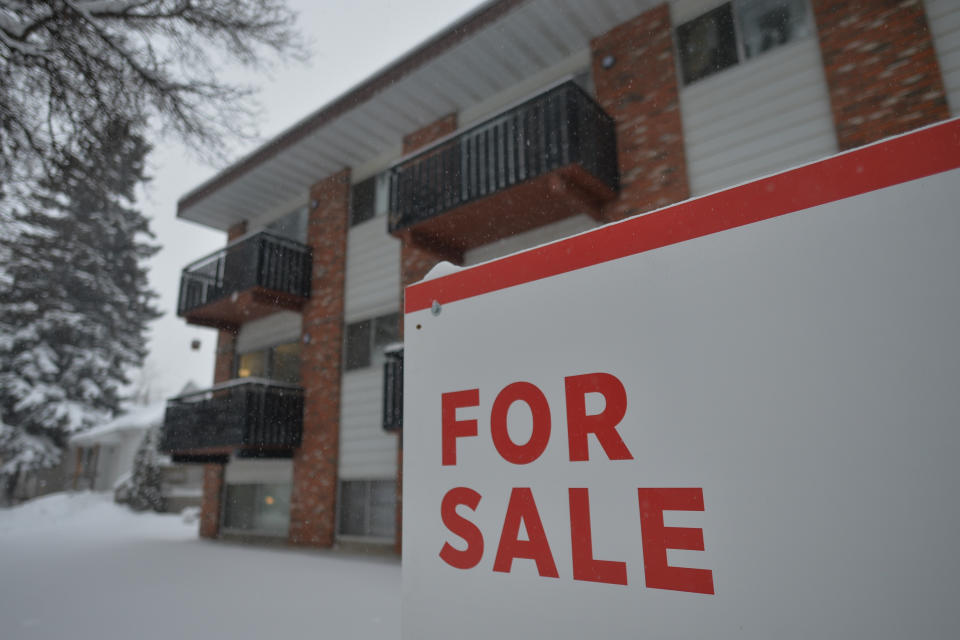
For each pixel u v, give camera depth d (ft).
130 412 99.81
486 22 28.78
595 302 4.33
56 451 86.53
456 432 4.89
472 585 4.44
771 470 3.31
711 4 25.90
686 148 24.95
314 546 35.53
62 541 44.55
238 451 36.94
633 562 3.69
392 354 30.19
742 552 3.30
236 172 43.21
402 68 32.71
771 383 3.43
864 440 3.06
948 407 2.86
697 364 3.74
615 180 26.48
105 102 26.86
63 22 23.63
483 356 4.88
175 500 72.23
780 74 23.08
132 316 104.01
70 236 89.76
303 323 41.11
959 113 18.65
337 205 41.60
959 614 2.62
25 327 87.30
